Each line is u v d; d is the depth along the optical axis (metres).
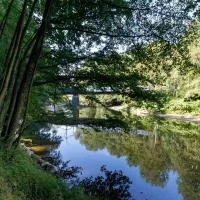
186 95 54.53
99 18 10.50
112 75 11.49
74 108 14.48
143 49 10.95
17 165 8.53
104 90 12.04
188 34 10.38
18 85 8.98
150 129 35.69
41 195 8.35
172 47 10.62
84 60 11.66
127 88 11.66
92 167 18.02
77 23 10.61
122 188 14.38
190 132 34.25
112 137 29.69
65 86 12.31
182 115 51.56
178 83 55.31
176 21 10.20
